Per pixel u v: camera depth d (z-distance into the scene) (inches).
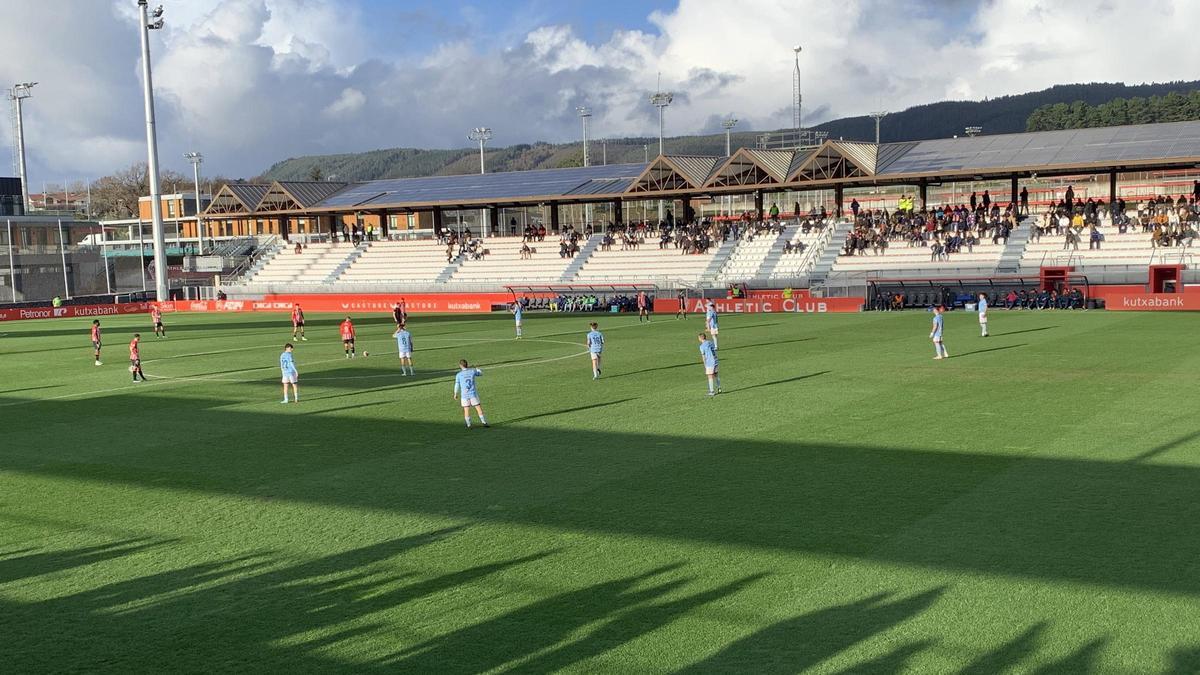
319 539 626.2
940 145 3132.4
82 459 907.4
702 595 504.1
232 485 781.3
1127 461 757.3
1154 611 463.5
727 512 653.9
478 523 650.2
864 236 2994.6
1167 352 1440.7
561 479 765.3
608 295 3097.9
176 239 5477.4
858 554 558.9
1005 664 414.6
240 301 3715.6
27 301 3668.8
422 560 577.0
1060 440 843.4
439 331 2380.7
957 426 924.0
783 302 2743.6
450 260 3708.2
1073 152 2797.7
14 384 1525.6
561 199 3390.7
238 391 1349.7
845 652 431.2
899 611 474.3
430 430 997.8
